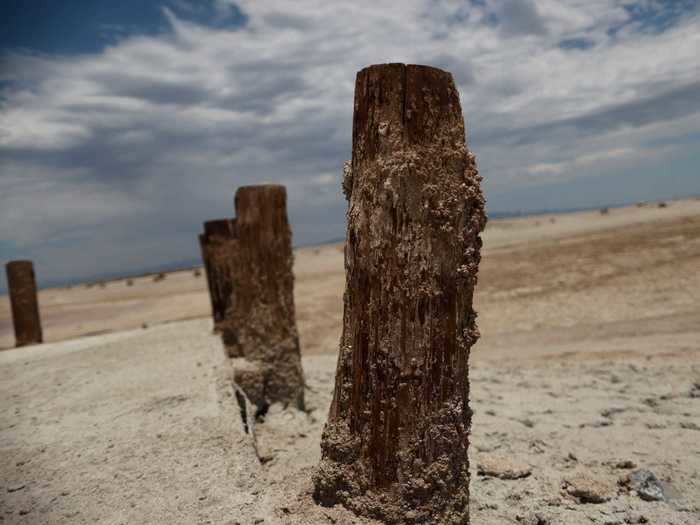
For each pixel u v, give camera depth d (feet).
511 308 46.21
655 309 39.81
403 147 9.30
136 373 21.56
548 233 120.57
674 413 18.51
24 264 42.24
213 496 10.69
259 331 20.22
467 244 9.75
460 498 10.02
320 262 129.90
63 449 13.76
